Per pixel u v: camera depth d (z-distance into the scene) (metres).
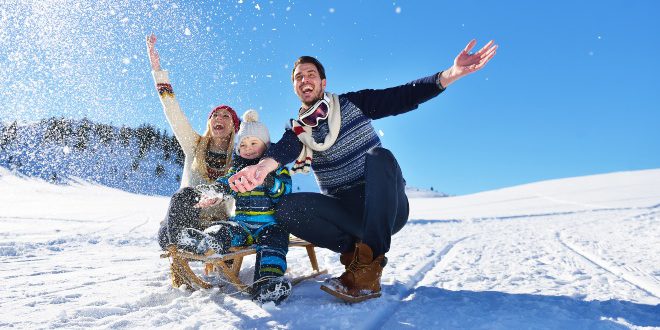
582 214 12.17
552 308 2.03
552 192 20.23
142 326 1.77
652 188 18.80
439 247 5.03
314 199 2.44
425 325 1.81
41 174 36.38
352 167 2.56
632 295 2.34
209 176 3.14
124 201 19.83
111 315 1.96
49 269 3.35
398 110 2.55
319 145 2.51
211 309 2.03
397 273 2.98
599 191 19.06
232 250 2.38
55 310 2.00
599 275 2.96
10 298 2.24
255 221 2.44
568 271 3.16
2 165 36.50
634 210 12.62
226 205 3.04
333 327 1.78
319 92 2.58
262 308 2.03
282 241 2.38
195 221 2.41
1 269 3.36
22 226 8.43
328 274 3.02
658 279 2.80
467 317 1.91
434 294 2.40
